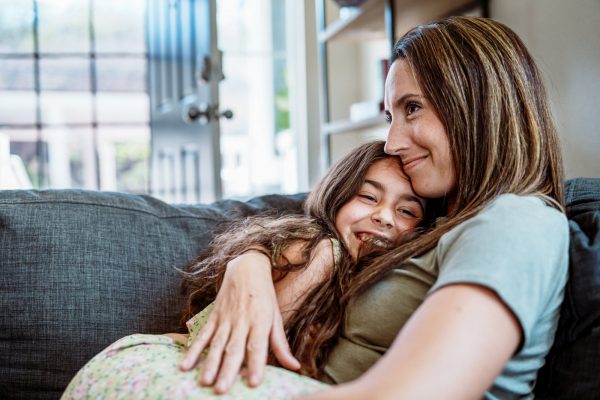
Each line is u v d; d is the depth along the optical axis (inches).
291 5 121.3
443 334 20.8
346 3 87.2
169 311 38.5
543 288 24.0
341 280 32.4
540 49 60.6
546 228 25.8
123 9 128.1
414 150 33.8
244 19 131.6
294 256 33.2
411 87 33.0
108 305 36.9
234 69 132.4
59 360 35.6
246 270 30.0
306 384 24.8
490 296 22.1
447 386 19.8
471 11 73.8
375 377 20.4
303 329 31.3
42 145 127.8
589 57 53.7
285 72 133.2
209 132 78.7
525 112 31.8
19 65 124.3
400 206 36.5
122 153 133.7
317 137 116.6
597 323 27.2
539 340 27.3
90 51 127.7
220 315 28.6
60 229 37.8
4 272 36.1
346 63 114.7
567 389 27.5
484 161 31.2
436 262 28.0
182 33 87.7
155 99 101.9
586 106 54.4
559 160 32.8
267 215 43.1
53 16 124.8
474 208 30.3
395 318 28.8
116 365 27.4
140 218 40.8
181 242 40.9
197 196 84.0
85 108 130.1
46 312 35.8
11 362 35.5
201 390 24.2
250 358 25.8
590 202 33.3
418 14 80.2
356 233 36.6
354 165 37.6
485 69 31.5
